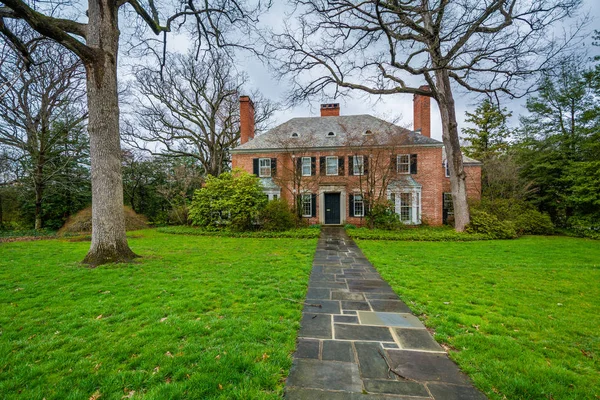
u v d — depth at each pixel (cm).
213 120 2234
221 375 232
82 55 625
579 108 1560
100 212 673
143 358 258
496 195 1664
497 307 405
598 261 745
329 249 964
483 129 2569
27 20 528
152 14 857
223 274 579
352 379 235
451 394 216
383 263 716
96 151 669
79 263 657
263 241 1161
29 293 445
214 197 1573
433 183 1730
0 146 1477
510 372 242
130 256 703
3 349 272
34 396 205
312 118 2119
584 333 320
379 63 1118
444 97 1284
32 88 1440
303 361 263
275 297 442
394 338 315
